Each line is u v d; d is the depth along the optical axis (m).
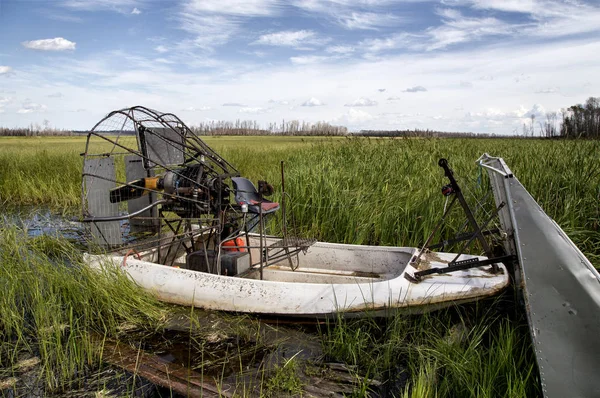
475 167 7.42
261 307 4.30
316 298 4.19
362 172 8.05
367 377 3.37
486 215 5.80
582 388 2.98
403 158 8.98
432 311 4.09
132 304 4.44
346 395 3.30
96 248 5.11
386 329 4.03
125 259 4.91
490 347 3.60
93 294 4.51
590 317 3.00
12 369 3.65
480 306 4.20
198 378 3.50
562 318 3.07
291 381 3.37
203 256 4.88
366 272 5.14
